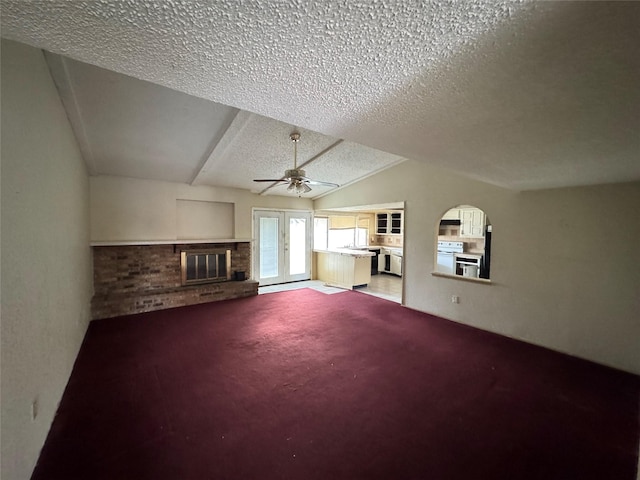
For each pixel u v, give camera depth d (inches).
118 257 182.4
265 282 261.6
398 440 72.0
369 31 29.1
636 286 105.5
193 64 36.4
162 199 199.5
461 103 46.1
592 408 84.8
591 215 114.9
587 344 116.3
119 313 169.5
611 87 39.2
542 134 58.1
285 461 65.3
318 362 113.3
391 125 56.5
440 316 170.9
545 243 127.2
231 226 236.4
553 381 99.8
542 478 61.2
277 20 27.8
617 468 63.7
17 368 52.7
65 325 93.0
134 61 36.0
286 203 270.1
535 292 130.7
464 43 30.9
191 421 78.0
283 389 94.2
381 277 314.0
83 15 27.1
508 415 81.7
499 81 38.9
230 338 136.8
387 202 201.9
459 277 159.9
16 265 52.6
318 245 309.3
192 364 110.3
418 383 98.3
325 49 32.5
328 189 253.3
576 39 29.5
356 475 61.8
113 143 133.4
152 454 66.3
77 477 59.8
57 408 81.0
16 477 51.8
